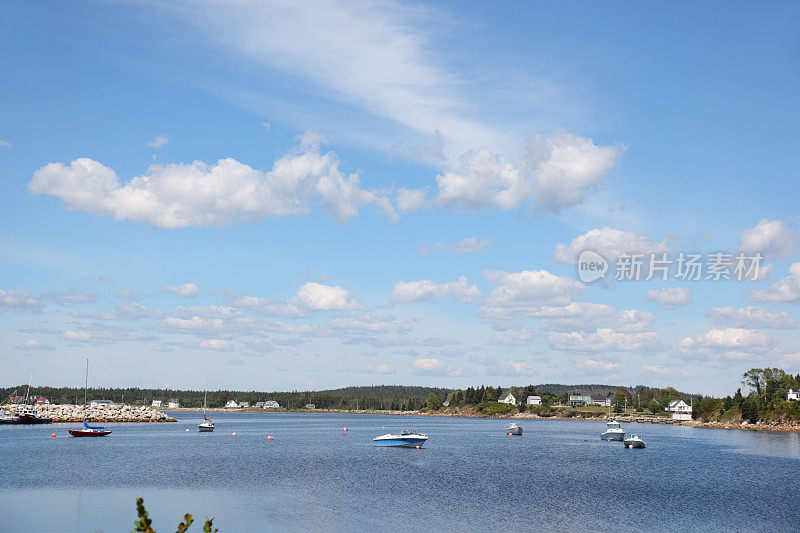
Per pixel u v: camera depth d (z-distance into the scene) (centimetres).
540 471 9450
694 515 6000
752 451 13588
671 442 16500
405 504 6347
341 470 9256
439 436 18500
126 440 14988
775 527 5544
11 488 7119
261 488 7294
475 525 5431
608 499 6838
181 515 5684
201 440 15338
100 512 5753
